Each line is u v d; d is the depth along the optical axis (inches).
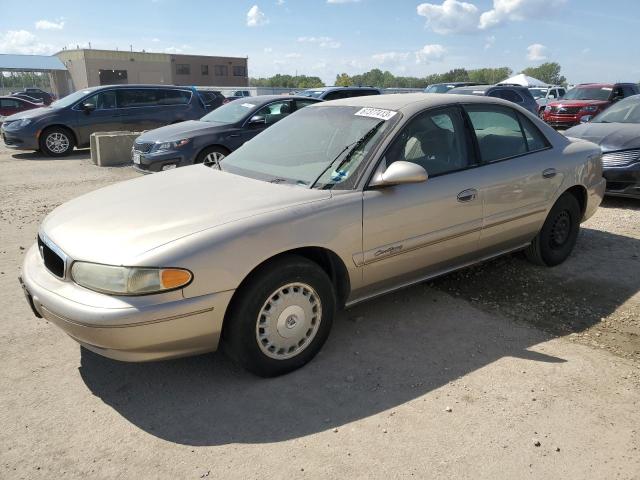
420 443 101.7
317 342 128.7
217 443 102.4
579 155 187.2
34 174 411.5
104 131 520.4
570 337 142.4
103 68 2391.7
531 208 171.6
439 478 93.2
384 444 101.6
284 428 106.5
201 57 2701.8
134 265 102.9
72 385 121.6
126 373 126.2
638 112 313.4
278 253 116.9
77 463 97.4
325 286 126.1
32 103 984.3
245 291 114.3
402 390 118.9
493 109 167.5
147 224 115.0
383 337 142.5
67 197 324.5
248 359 117.8
